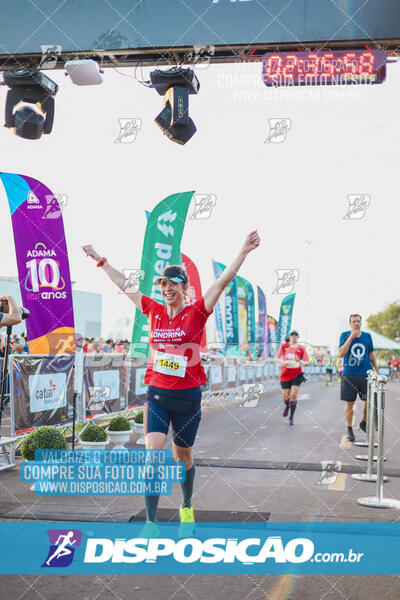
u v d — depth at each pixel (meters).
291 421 10.83
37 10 7.86
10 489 5.27
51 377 7.14
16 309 4.27
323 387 26.31
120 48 7.69
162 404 3.95
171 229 9.54
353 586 3.14
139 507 4.65
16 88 8.10
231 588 3.10
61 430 7.46
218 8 7.52
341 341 8.51
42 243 8.24
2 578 3.20
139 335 9.45
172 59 8.12
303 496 5.10
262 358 28.20
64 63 8.23
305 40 7.37
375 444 8.34
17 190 8.29
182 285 3.98
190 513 4.00
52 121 8.37
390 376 40.25
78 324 28.58
